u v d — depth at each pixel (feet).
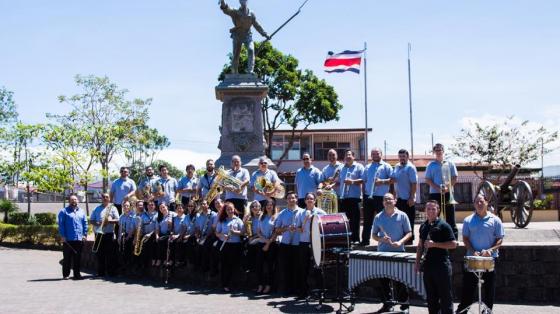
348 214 45.21
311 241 36.63
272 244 43.06
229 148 61.62
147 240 53.16
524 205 53.36
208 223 48.19
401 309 34.40
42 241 91.66
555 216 84.28
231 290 44.73
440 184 41.86
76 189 129.39
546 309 36.24
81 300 39.81
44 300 39.81
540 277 39.52
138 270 54.75
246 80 62.49
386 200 34.58
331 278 41.42
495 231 33.14
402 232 34.53
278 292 43.45
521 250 39.75
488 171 139.74
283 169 158.20
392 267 30.83
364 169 45.44
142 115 146.10
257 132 61.82
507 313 34.86
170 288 46.24
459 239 43.98
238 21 63.52
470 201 138.00
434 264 29.35
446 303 29.17
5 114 166.61
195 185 56.34
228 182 49.67
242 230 44.83
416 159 149.69
